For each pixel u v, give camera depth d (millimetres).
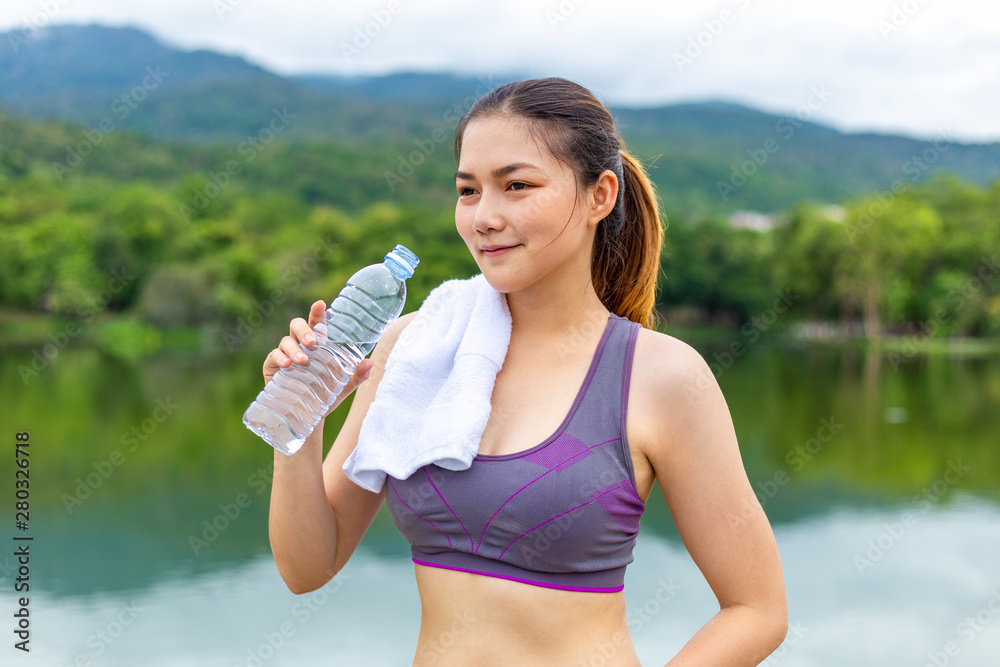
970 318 58812
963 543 11023
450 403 1417
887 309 63719
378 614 8070
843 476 16188
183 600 8773
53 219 59344
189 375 35094
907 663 7035
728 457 1383
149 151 83875
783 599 1417
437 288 1628
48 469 16734
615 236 1632
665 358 1406
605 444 1364
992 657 7160
